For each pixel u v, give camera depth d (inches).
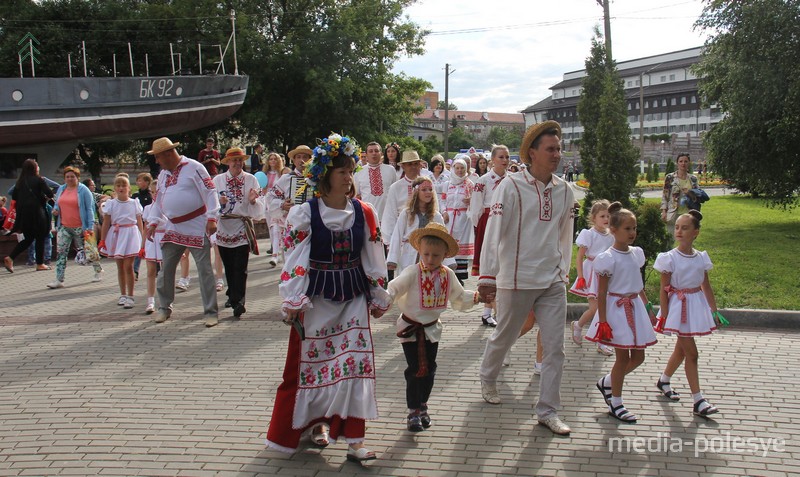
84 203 432.1
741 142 658.2
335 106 1304.1
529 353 259.0
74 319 326.6
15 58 1251.8
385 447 176.1
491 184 296.2
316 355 169.5
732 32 647.1
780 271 409.4
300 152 417.4
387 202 330.6
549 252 188.4
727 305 313.9
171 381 231.6
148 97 852.6
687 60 3097.9
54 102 769.6
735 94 652.7
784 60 623.2
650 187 1443.2
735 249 515.5
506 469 162.1
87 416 199.5
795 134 621.3
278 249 499.8
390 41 1403.8
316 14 1347.2
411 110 1518.2
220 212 328.2
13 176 804.0
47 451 175.5
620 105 401.1
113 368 247.1
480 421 193.0
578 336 265.0
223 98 945.5
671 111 3125.0
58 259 424.2
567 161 2342.5
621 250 199.5
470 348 267.6
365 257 176.6
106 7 1314.0
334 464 166.6
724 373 231.1
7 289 418.6
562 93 3686.0
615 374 195.2
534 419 194.1
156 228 340.5
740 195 1119.6
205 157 611.5
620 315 193.6
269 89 1274.6
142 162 1453.0
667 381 211.5
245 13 1299.2
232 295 331.3
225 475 160.7
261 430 188.2
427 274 187.6
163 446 177.8
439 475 159.3
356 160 174.2
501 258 191.8
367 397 166.2
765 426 187.0
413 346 187.6
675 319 200.1
